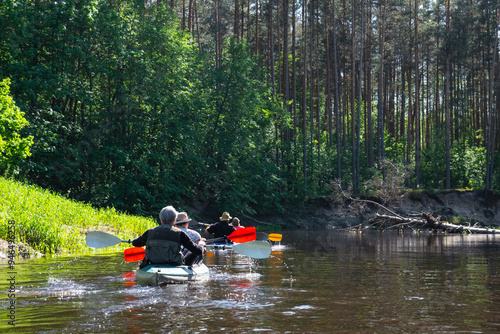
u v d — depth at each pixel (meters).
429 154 48.53
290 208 39.41
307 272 7.39
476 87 56.84
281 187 42.19
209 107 36.34
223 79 36.03
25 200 14.58
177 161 32.72
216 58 44.03
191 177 34.56
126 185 28.72
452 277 6.82
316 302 4.82
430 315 4.21
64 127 25.28
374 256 10.44
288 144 43.62
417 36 46.50
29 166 23.12
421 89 68.12
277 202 38.41
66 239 12.04
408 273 7.29
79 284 6.08
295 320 4.01
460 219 35.97
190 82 35.97
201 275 6.67
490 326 3.79
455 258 9.99
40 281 6.35
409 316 4.16
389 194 34.81
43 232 11.41
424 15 47.94
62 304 4.78
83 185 29.55
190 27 42.50
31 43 25.62
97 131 28.97
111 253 11.07
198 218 33.41
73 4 26.52
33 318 4.16
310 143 45.69
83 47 27.92
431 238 19.08
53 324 3.93
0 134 18.89
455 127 55.97
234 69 36.06
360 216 36.69
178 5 52.88
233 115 36.38
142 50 29.06
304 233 24.59
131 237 14.96
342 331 3.64
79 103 31.34
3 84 19.70
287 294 5.30
